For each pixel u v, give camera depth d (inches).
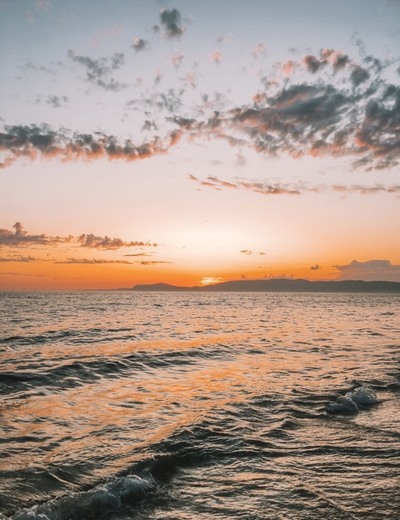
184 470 224.2
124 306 2546.8
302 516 174.9
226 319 1508.4
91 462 231.9
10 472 217.8
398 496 193.2
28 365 520.7
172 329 1066.1
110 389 420.5
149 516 176.2
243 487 203.3
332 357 637.3
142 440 268.2
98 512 178.5
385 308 2677.2
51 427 295.4
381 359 617.3
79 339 808.9
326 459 238.8
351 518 172.9
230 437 274.4
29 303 2711.6
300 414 331.9
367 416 328.8
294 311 2207.2
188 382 457.4
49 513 174.6
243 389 420.8
